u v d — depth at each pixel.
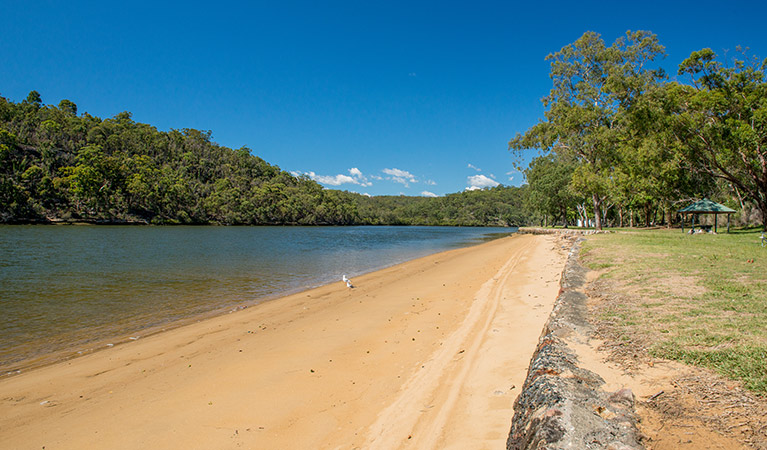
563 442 2.78
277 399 5.80
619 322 5.68
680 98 30.69
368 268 21.45
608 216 67.19
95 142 100.38
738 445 2.71
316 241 46.88
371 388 5.96
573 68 34.97
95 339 8.87
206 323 10.18
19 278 16.53
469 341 7.52
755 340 4.55
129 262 22.34
